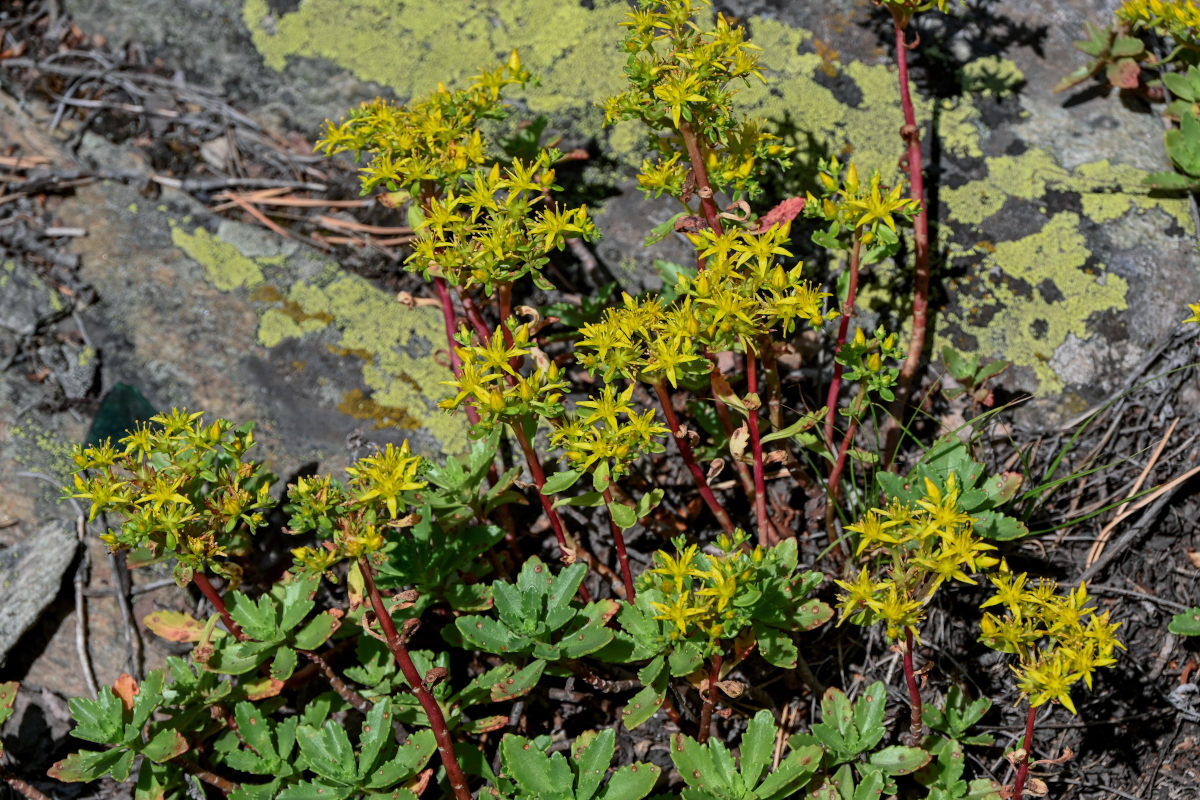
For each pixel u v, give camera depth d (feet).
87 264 3.40
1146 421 3.25
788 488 3.26
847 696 3.17
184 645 3.23
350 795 3.06
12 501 3.27
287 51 3.53
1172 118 3.36
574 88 3.45
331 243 3.43
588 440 3.00
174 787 3.13
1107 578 3.20
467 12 3.52
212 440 3.06
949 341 3.29
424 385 3.33
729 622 2.97
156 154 3.49
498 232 3.03
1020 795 3.03
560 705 3.19
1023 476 3.23
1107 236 3.32
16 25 3.55
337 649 3.20
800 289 3.00
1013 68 3.41
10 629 3.21
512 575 3.23
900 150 3.37
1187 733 3.15
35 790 3.13
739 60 3.05
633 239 3.37
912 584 2.99
